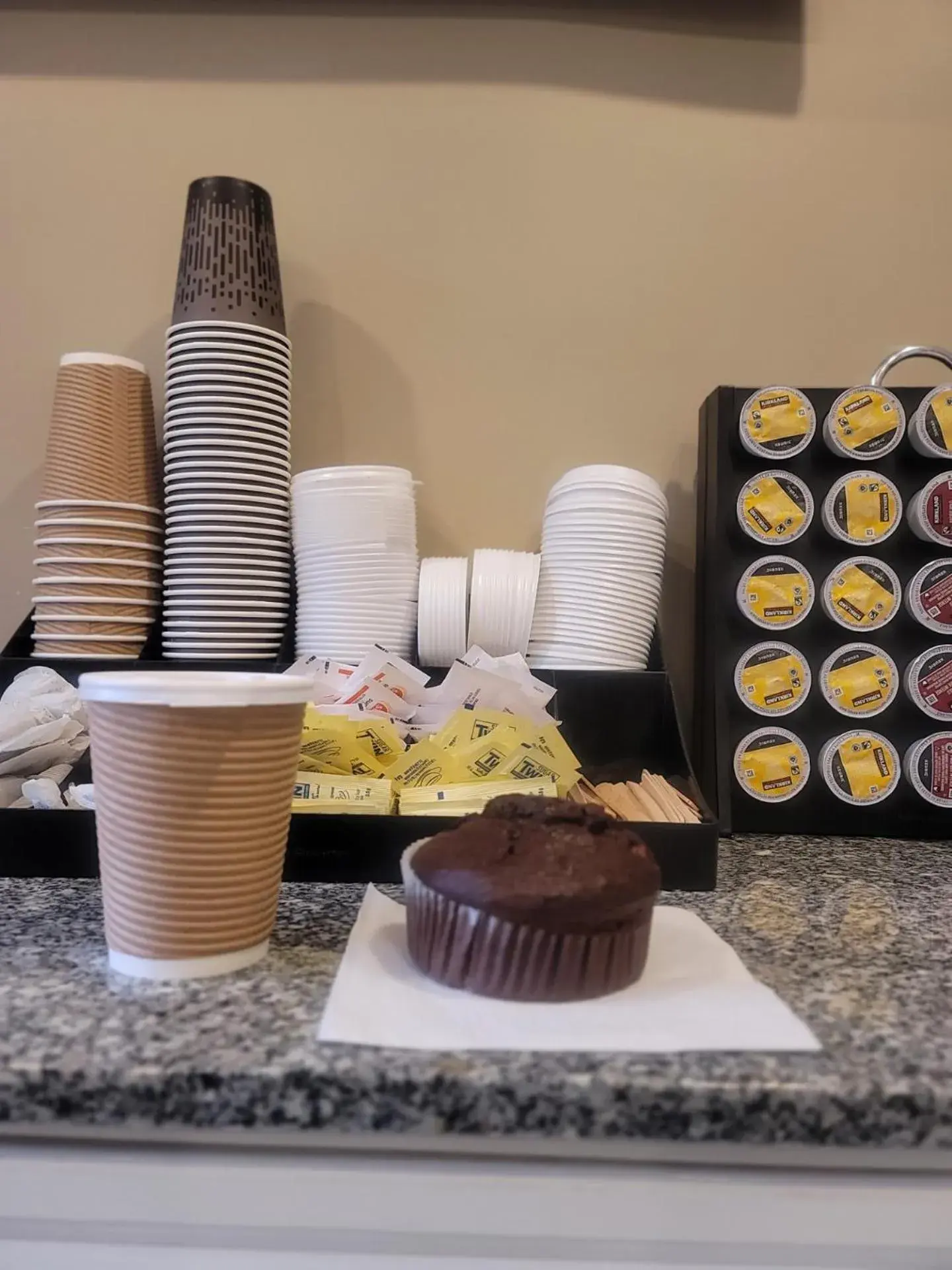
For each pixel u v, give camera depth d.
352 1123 0.41
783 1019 0.46
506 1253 0.45
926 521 0.88
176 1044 0.44
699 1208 0.44
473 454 1.04
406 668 0.78
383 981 0.50
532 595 0.87
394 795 0.72
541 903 0.48
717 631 0.91
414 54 1.03
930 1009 0.49
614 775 0.86
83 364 0.91
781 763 0.89
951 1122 0.41
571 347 1.04
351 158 1.03
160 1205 0.44
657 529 0.91
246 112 1.03
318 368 1.04
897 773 0.89
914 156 1.04
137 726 0.50
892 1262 0.45
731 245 1.04
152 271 1.03
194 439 0.89
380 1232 0.45
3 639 1.03
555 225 1.04
